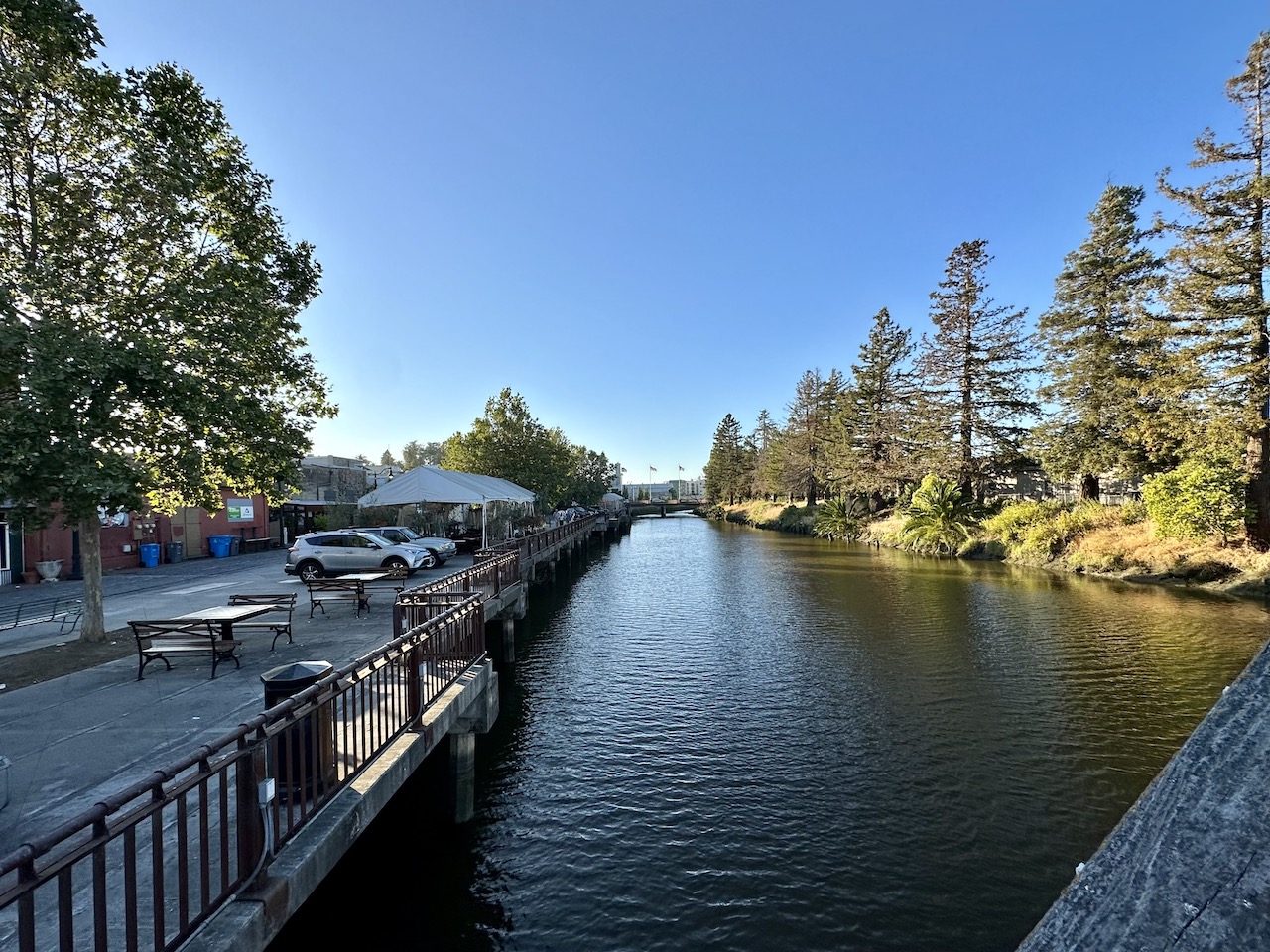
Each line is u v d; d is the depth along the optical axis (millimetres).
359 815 4574
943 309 38188
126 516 23125
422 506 28141
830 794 7984
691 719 10500
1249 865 936
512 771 8750
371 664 5332
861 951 5465
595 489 77562
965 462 36531
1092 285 29156
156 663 8641
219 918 3363
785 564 31125
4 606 13859
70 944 2619
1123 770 8453
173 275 8664
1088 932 1028
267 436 9875
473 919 5891
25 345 6414
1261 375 21234
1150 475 26062
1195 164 22609
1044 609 18125
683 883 6367
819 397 57438
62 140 8664
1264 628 15117
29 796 4938
